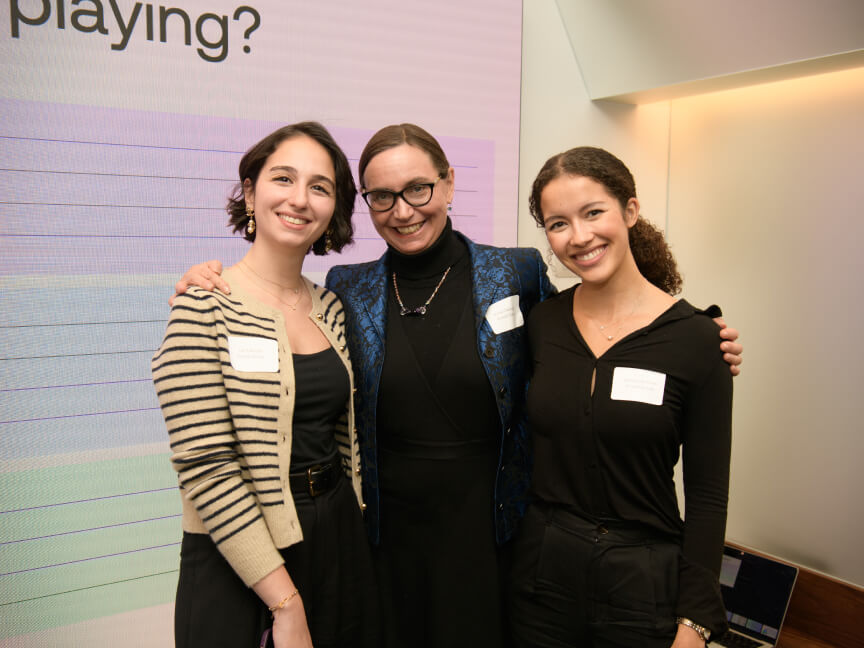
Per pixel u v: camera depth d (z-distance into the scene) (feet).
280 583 4.00
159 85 6.49
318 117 7.47
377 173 5.16
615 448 4.51
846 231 8.41
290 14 7.16
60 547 6.46
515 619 5.01
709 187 10.14
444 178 5.41
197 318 3.98
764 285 9.44
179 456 3.85
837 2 6.62
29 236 6.04
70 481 6.45
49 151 6.04
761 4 7.16
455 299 5.54
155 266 6.70
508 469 5.54
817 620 8.80
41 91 5.94
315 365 4.58
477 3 8.43
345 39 7.55
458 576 5.29
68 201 6.18
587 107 9.89
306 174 4.39
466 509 5.31
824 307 8.71
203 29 6.66
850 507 8.57
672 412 4.42
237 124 6.98
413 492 5.31
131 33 6.29
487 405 5.33
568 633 4.64
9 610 6.27
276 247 4.52
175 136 6.64
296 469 4.47
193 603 4.12
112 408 6.61
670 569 4.44
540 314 5.30
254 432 4.05
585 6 8.93
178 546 7.11
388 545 5.49
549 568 4.72
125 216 6.48
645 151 10.57
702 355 4.41
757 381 9.60
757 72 8.02
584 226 4.52
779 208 9.18
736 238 9.79
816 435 8.90
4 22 5.73
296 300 4.77
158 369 3.92
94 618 6.70
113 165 6.35
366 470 5.45
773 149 9.21
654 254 5.11
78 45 6.05
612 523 4.57
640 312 4.69
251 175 4.58
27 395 6.17
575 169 4.55
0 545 6.17
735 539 10.02
